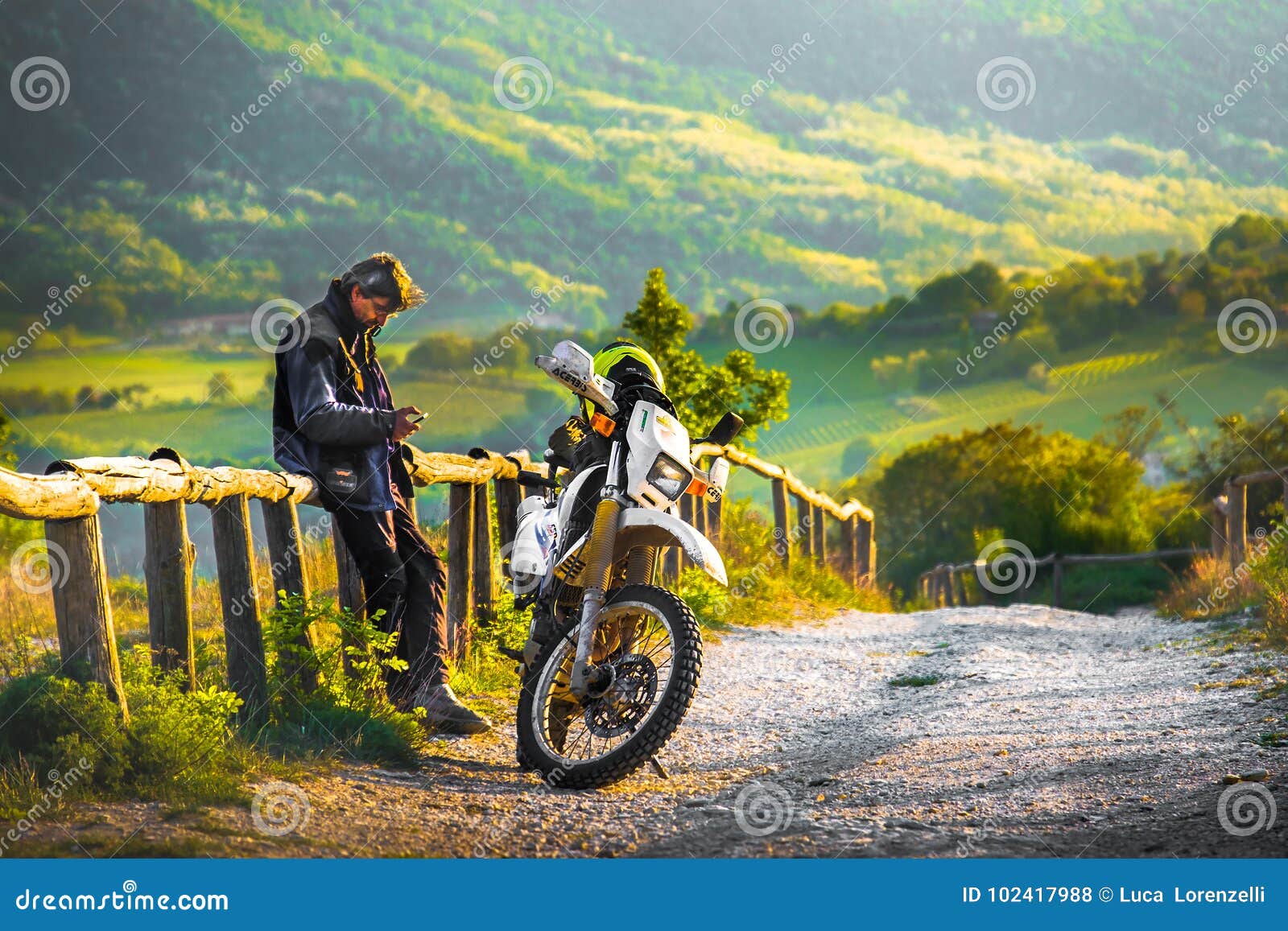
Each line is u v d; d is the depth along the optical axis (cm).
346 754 1178
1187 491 6762
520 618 1792
